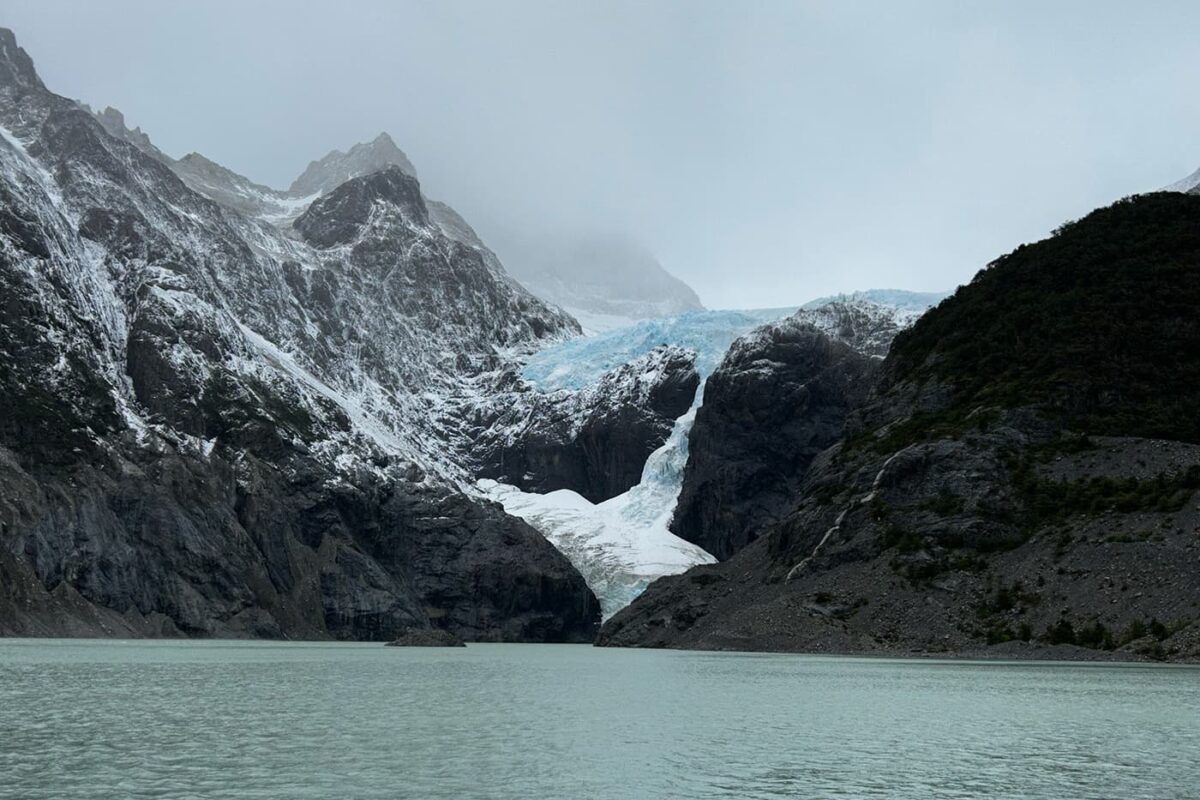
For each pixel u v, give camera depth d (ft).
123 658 520.01
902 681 377.30
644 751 224.33
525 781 192.75
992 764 212.84
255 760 207.41
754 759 216.54
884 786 191.62
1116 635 453.58
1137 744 235.20
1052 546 515.09
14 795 175.63
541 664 523.29
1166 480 520.83
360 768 201.67
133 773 193.47
